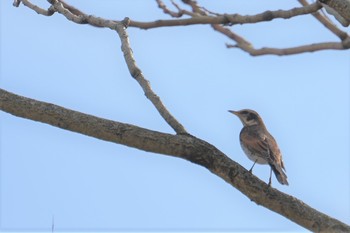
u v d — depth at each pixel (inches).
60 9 567.2
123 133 445.7
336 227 434.9
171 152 447.2
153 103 481.7
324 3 494.3
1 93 457.4
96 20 543.2
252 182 447.8
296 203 442.9
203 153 448.8
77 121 448.8
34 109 451.8
